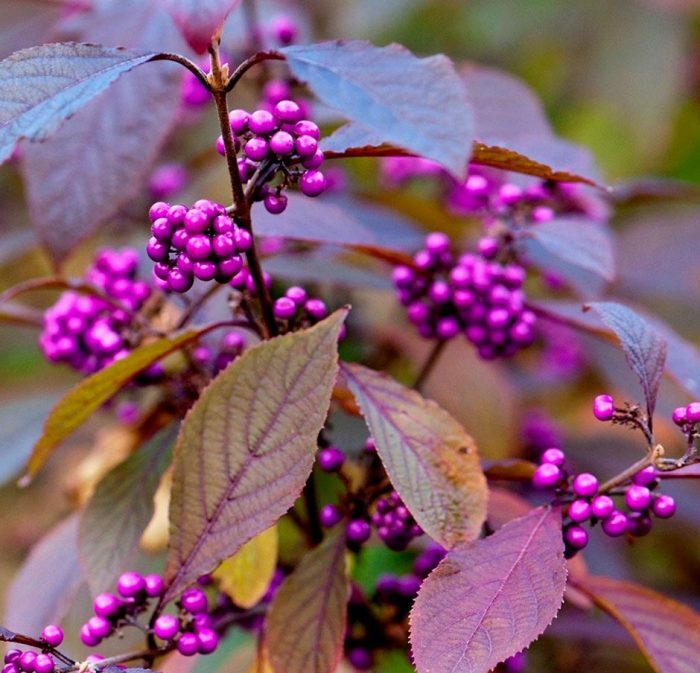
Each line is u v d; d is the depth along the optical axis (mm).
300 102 697
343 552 605
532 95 701
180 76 677
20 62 561
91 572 618
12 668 561
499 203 664
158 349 603
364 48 556
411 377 740
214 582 617
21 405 707
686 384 636
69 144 663
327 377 571
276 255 679
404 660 708
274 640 598
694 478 580
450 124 537
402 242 712
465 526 581
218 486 576
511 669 613
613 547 739
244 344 642
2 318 679
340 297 740
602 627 690
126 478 627
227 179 740
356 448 642
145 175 667
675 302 888
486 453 700
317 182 566
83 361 652
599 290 723
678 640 602
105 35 692
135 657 575
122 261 652
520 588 567
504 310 633
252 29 724
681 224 828
